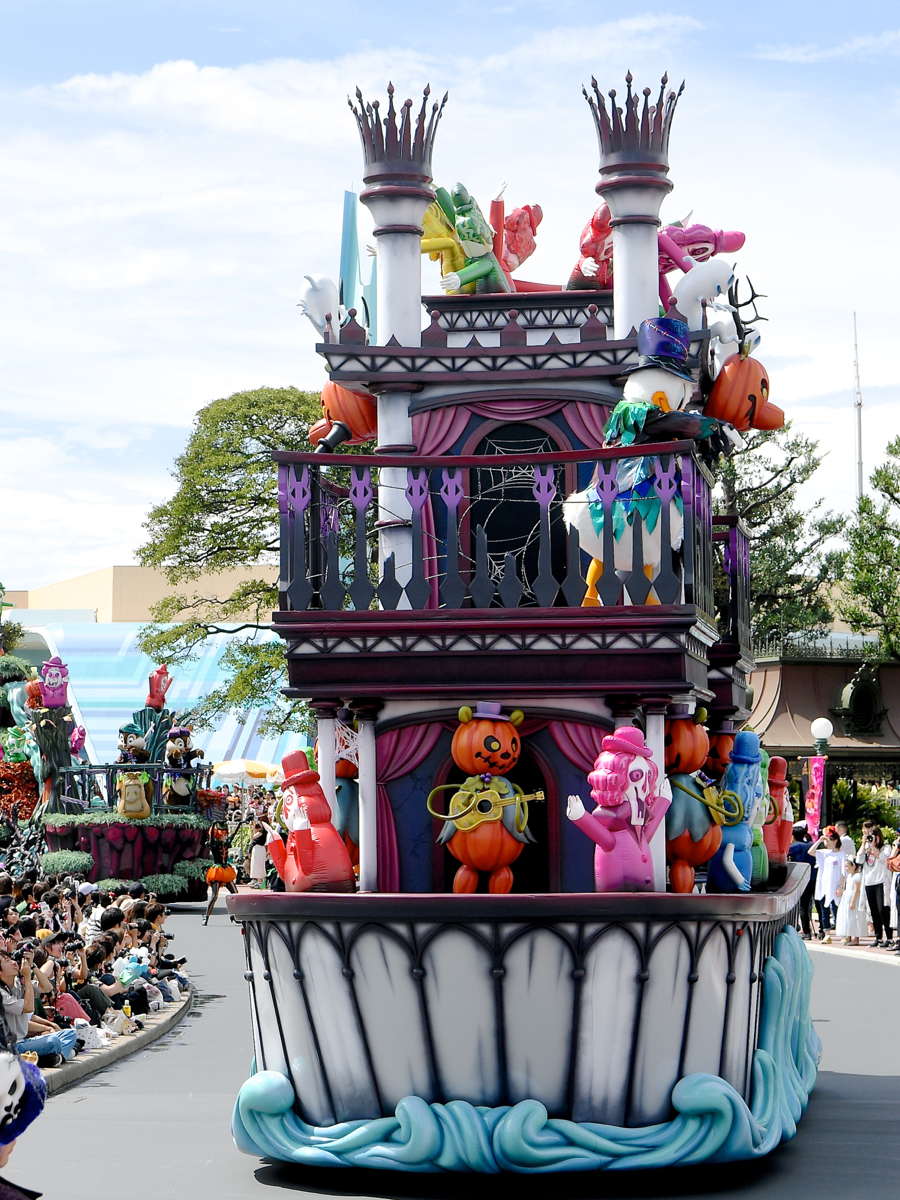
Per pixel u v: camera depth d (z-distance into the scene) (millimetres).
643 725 9523
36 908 17109
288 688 9695
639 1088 8664
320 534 10273
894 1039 15492
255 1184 9133
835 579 40625
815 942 25906
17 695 35688
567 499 10211
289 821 9555
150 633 41125
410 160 11047
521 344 10977
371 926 8805
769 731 40156
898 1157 9797
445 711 9727
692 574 9445
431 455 10781
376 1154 8664
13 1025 10594
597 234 11852
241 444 40000
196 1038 16422
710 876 10398
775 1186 8961
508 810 9297
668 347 10281
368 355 10914
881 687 40781
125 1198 8805
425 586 9680
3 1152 5285
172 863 34125
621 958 8625
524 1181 8953
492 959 8648
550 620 9430
